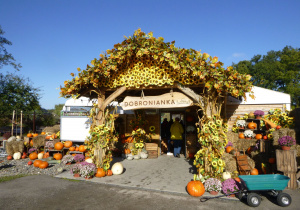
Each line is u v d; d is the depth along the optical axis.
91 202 5.04
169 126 12.01
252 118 10.32
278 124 9.70
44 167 8.62
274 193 5.02
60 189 5.97
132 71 7.04
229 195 5.36
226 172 6.36
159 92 9.90
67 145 10.56
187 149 10.77
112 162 9.79
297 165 6.54
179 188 5.93
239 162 6.85
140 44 6.54
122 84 7.15
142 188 5.98
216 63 5.71
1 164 9.62
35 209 4.64
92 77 6.82
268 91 10.73
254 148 8.33
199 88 7.97
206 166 6.10
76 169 7.11
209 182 5.61
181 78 6.45
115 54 6.75
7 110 22.41
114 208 4.70
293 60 38.91
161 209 4.65
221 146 6.06
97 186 6.24
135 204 4.92
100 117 7.50
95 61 6.82
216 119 6.22
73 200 5.16
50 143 10.90
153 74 6.78
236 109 11.07
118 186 6.24
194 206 4.80
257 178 5.11
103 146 7.34
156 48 6.30
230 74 5.74
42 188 6.05
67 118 11.48
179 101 6.68
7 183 6.54
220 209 4.64
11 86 22.67
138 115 11.29
